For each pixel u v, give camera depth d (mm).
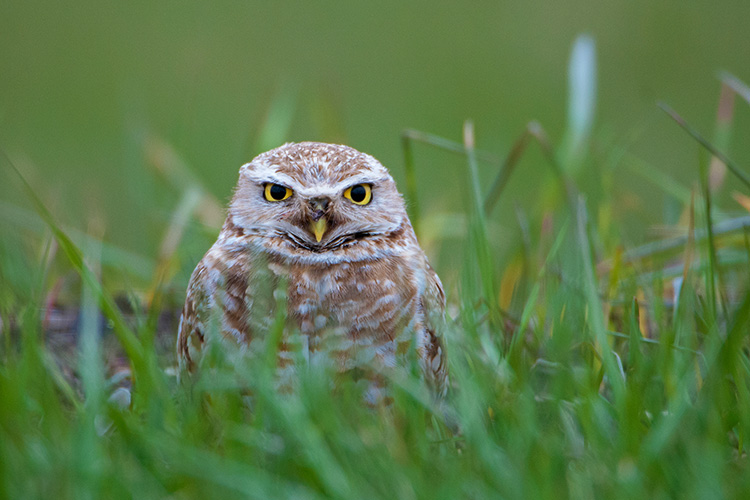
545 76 24797
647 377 7516
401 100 23297
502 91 23953
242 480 6086
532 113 22625
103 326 9914
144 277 11516
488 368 7949
